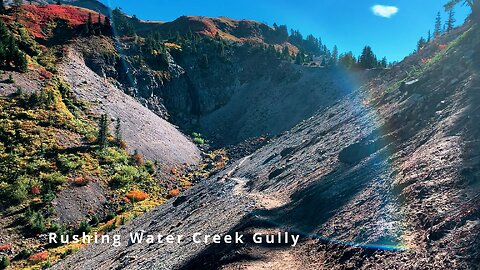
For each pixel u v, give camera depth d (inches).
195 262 783.1
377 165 837.2
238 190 1478.8
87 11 5797.2
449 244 414.0
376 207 631.2
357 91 2480.3
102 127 2893.7
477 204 449.7
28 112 2792.8
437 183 571.5
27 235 1923.0
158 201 2566.4
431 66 1342.3
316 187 919.0
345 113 1852.9
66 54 4025.6
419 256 432.1
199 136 4714.6
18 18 4355.3
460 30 1966.0
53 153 2551.7
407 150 811.4
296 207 858.1
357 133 1259.2
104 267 1241.4
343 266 518.6
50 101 3006.9
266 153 2242.9
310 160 1302.9
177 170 3240.7
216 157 3806.6
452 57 1203.9
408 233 502.6
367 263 490.3
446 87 1016.9
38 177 2313.0
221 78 5900.6
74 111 3115.2
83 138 2874.0
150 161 3093.0
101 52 4527.6
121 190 2561.5
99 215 2278.5
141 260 1095.0
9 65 3233.3
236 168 2273.6
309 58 7155.5
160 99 4987.7
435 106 959.0
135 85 4648.1
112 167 2723.9
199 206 1504.7
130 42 5319.9
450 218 458.6
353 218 643.5
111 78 4370.1
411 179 636.1
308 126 2324.1
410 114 1031.6
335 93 4677.7
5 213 2033.7
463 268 366.0
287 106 4965.6
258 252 683.4
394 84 1685.5
